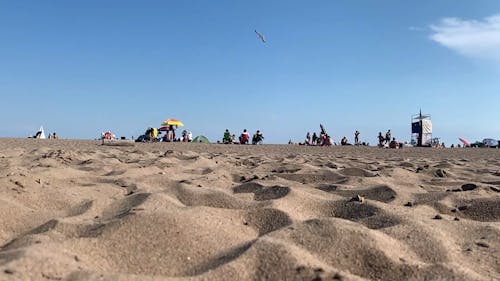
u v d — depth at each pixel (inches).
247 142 948.6
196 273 104.0
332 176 258.1
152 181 221.9
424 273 102.6
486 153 694.5
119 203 164.1
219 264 104.7
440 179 268.1
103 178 225.8
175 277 96.3
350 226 122.3
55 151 429.7
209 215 137.2
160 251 113.5
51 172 227.8
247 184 206.4
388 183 229.6
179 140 1119.0
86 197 178.1
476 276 99.6
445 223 141.0
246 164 364.8
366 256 110.4
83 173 245.6
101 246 112.6
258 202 168.6
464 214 170.2
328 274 97.4
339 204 167.9
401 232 128.5
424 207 169.8
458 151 731.4
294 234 119.3
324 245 113.7
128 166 290.0
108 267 105.0
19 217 141.0
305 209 165.6
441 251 117.6
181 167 309.1
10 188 166.4
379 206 159.3
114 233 118.2
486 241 126.9
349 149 745.0
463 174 308.7
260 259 103.0
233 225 134.5
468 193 197.3
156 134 1071.0
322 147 800.9
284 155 539.5
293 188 186.4
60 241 115.4
